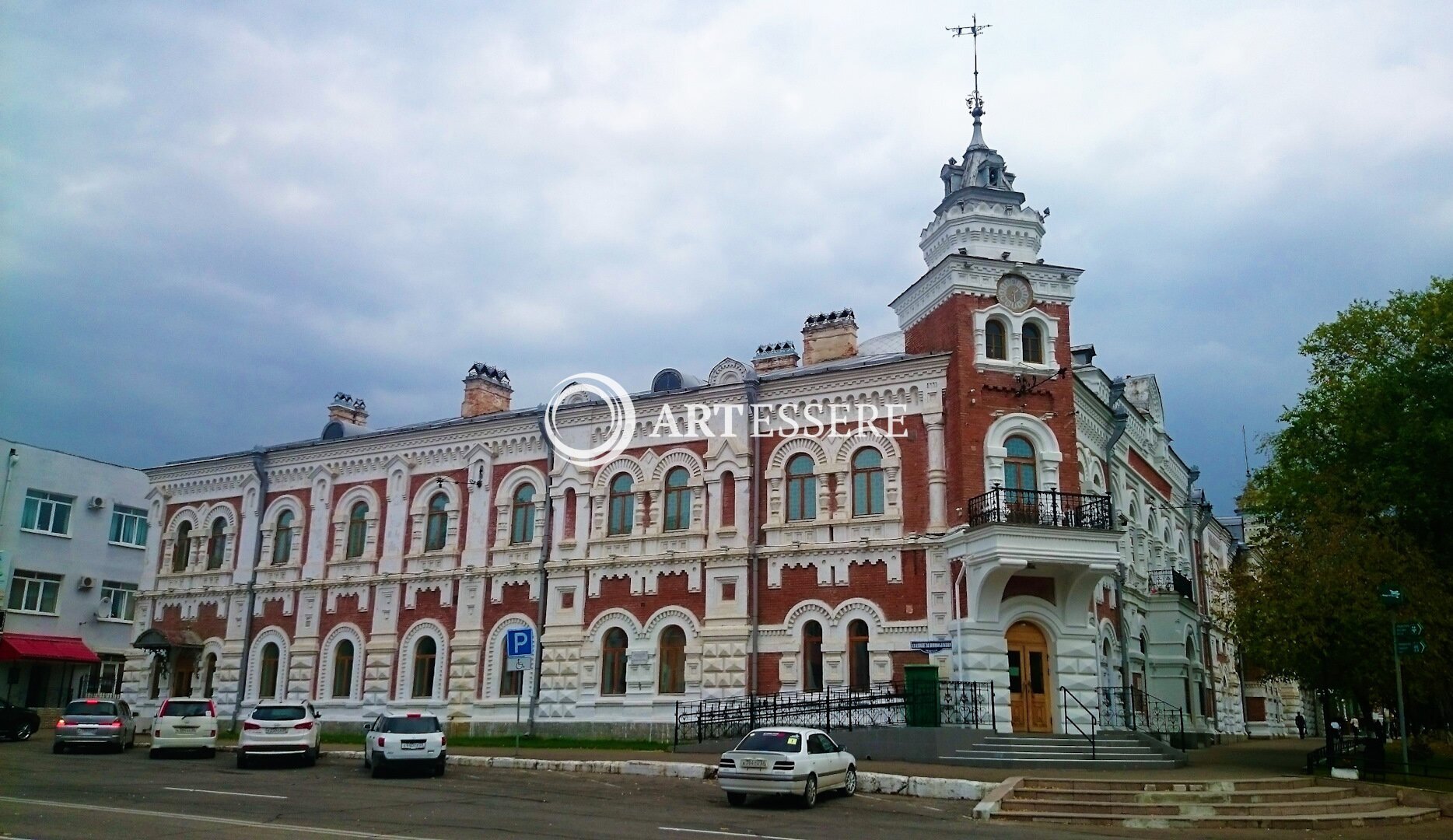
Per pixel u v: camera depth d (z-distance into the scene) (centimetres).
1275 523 3559
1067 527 3111
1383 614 2784
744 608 3528
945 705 3077
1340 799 2323
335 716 4206
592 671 3759
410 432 4338
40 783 2286
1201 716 4603
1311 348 3744
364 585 4300
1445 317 3353
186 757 3216
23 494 5425
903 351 4178
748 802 2242
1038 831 1934
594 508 3916
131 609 5941
